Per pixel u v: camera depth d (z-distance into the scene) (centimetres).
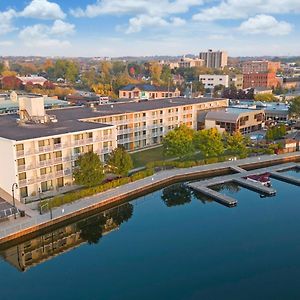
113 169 7681
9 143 6575
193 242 5662
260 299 4269
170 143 9169
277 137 11756
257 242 5631
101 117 9638
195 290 4434
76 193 6806
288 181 8506
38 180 6981
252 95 19900
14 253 5534
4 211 6038
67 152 7438
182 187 8244
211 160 9412
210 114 12706
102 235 6044
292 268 4906
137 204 7331
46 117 8388
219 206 7188
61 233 6112
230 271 4841
